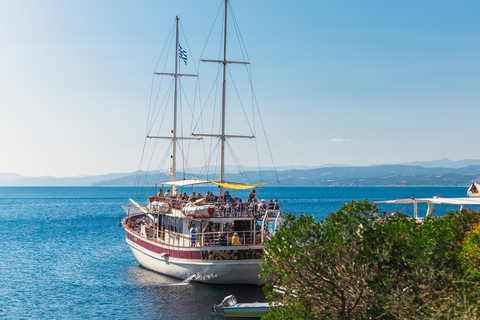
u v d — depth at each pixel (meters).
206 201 38.94
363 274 16.67
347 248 17.09
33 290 38.97
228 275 35.31
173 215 39.06
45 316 31.52
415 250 16.64
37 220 121.25
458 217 20.86
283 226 19.14
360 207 17.95
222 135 46.53
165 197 43.84
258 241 36.47
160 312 31.53
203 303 33.12
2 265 51.44
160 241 41.66
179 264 38.06
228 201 38.78
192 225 37.88
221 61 46.66
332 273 17.19
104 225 104.94
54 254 60.00
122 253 60.75
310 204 186.88
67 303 34.66
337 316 17.08
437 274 16.55
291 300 18.62
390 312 16.12
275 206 37.03
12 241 74.75
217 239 35.47
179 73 59.59
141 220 54.31
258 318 29.91
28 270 48.22
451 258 17.09
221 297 34.47
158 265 42.06
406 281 16.52
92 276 44.41
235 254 34.72
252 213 37.16
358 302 17.14
